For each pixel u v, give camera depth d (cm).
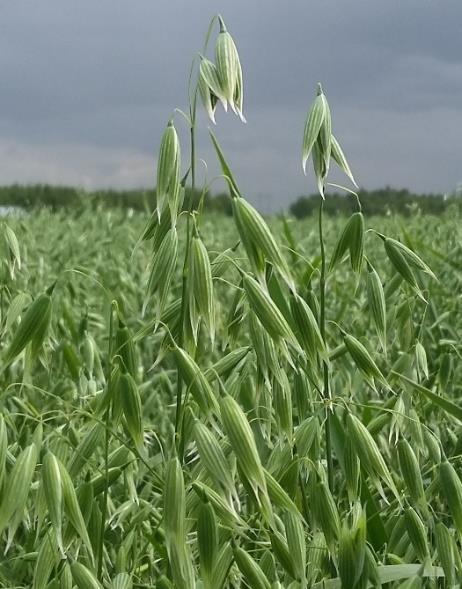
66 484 31
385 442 45
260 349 35
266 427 39
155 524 42
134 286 91
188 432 33
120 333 35
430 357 59
